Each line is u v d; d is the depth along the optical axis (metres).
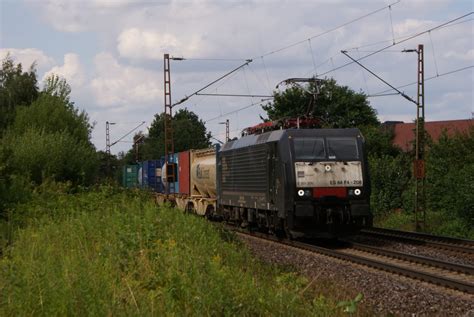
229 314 7.59
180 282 8.52
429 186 30.61
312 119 23.09
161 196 46.56
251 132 26.50
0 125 45.28
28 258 11.15
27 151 30.53
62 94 39.53
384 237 23.16
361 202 20.61
